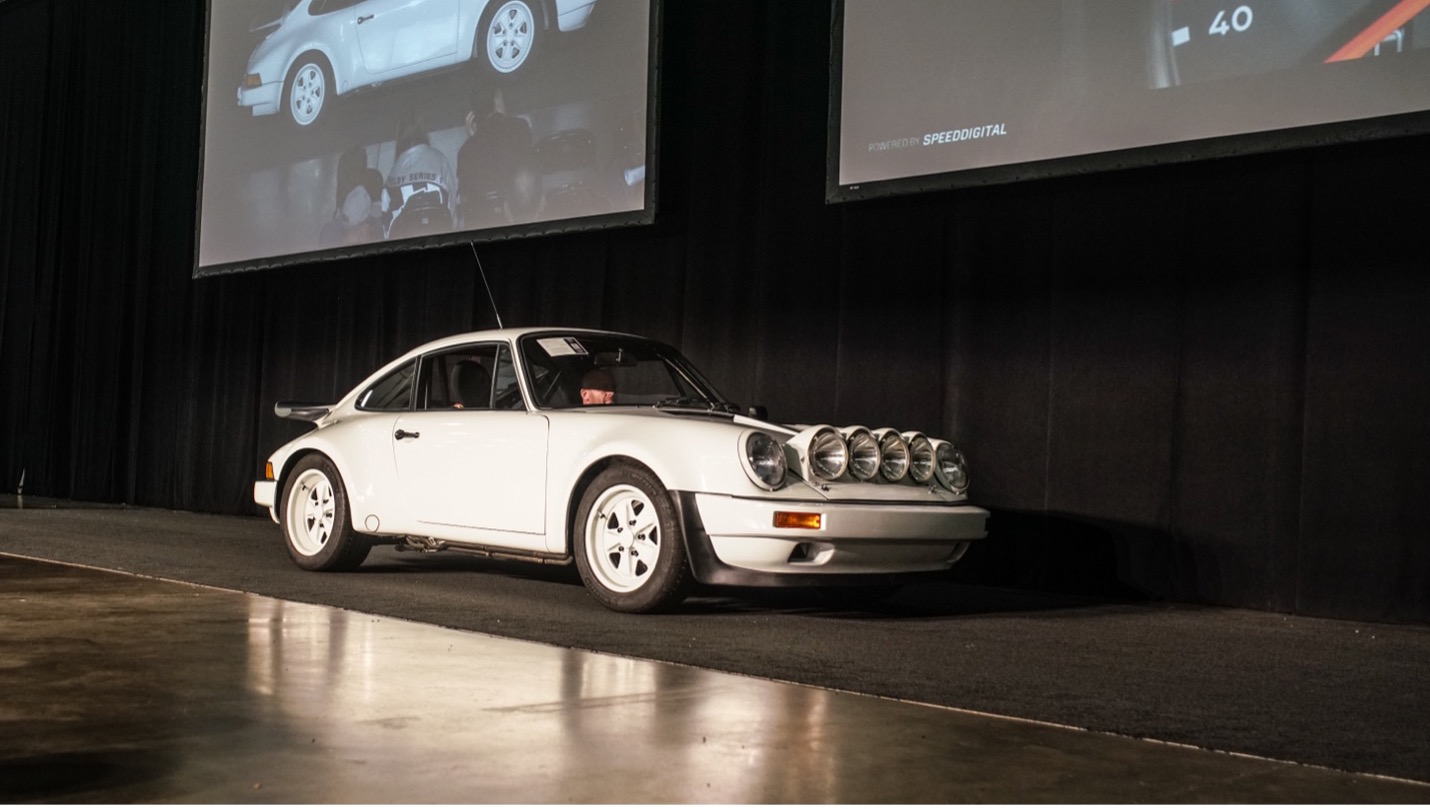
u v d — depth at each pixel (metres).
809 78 6.39
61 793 1.92
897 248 6.04
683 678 2.91
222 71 9.30
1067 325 5.48
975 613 4.61
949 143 5.62
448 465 4.68
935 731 2.47
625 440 4.16
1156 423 5.22
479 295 7.93
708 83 6.82
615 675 2.93
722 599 4.67
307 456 5.22
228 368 9.48
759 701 2.69
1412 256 4.60
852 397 6.16
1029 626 4.25
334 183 8.42
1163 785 2.15
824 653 3.45
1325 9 4.58
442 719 2.44
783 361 6.44
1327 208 4.80
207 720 2.38
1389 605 4.60
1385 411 4.64
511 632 3.64
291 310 9.12
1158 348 5.23
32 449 11.09
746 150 6.65
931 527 4.17
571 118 7.02
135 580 4.44
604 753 2.21
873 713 2.62
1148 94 5.03
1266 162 4.97
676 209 6.96
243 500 9.27
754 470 3.94
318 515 5.20
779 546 3.89
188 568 5.08
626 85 6.75
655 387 4.86
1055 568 5.48
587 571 4.23
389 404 5.16
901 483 4.31
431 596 4.43
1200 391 5.12
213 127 9.34
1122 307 5.34
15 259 11.51
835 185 6.02
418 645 3.23
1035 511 5.56
